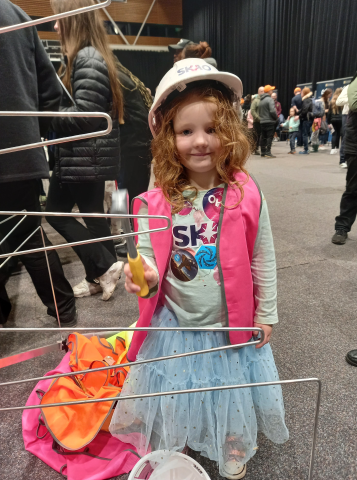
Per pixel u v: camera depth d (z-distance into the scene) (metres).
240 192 0.77
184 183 0.80
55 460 0.91
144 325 0.80
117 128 1.56
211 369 0.79
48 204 1.67
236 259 0.76
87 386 1.03
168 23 8.05
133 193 2.07
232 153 0.76
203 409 0.81
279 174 4.47
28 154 1.14
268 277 0.82
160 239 0.77
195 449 0.83
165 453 0.79
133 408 0.83
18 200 1.22
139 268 0.59
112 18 7.61
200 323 0.81
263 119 5.97
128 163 1.98
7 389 1.16
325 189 3.56
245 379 0.81
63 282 1.46
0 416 1.06
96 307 1.64
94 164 1.51
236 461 0.84
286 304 1.57
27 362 1.29
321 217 2.72
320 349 1.29
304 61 8.66
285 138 9.36
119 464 0.88
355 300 1.58
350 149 2.01
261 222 0.80
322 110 6.31
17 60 1.06
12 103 1.06
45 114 0.51
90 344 1.14
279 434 0.84
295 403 1.06
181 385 0.79
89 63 1.33
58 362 1.28
